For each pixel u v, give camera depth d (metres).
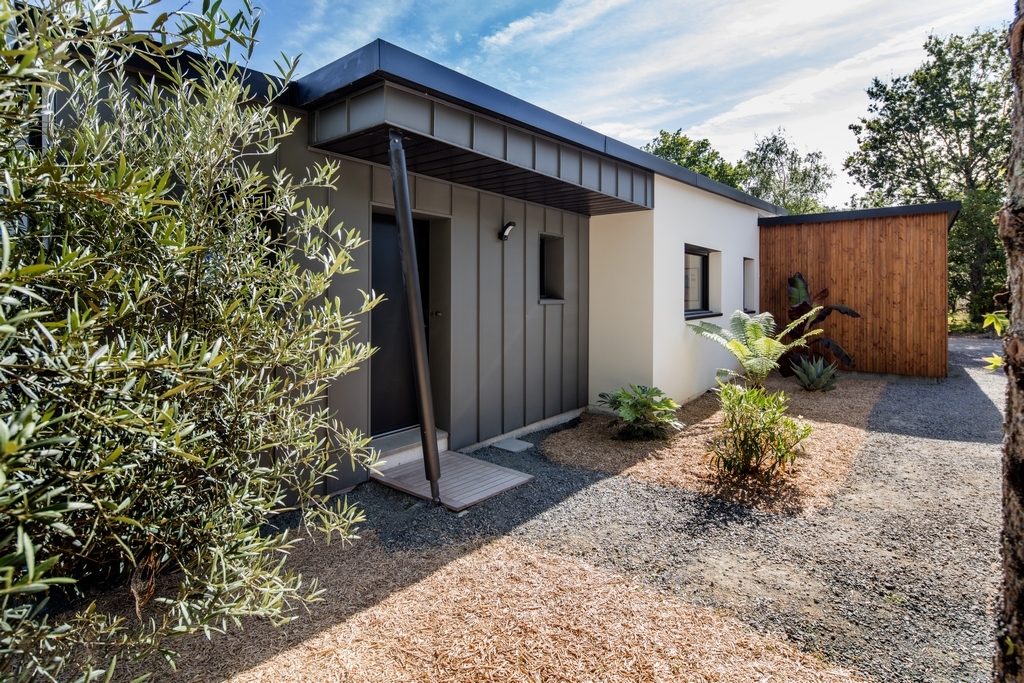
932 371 8.43
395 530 3.29
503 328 5.34
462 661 2.07
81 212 1.67
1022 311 1.27
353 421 3.93
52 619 2.28
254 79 3.20
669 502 3.74
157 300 1.98
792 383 8.45
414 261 3.39
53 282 1.49
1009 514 1.33
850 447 4.99
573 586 2.63
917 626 2.30
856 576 2.72
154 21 1.35
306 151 3.57
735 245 8.51
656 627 2.29
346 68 3.04
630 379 6.30
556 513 3.55
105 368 1.22
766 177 25.31
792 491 3.92
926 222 8.40
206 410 2.00
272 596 1.87
